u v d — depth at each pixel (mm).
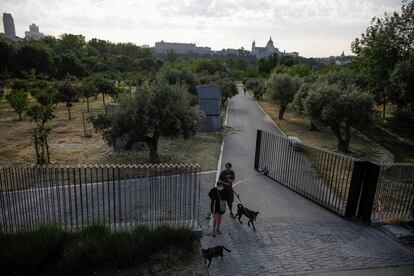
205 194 12289
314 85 27141
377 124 33406
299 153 17203
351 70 37219
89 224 8695
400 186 10219
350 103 19938
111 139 15336
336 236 9195
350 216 10391
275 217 10492
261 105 48188
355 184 10039
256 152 15820
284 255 8102
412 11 29750
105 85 36156
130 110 14742
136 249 7527
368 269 7605
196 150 19344
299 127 30062
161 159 16734
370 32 33312
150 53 128875
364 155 21141
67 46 109062
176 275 7121
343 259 7992
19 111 27516
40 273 7117
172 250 7902
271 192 12906
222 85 41531
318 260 7914
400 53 30422
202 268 7418
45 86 40562
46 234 7816
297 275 7270
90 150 18406
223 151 19656
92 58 83500
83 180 13523
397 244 8844
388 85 28922
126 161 16328
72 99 30562
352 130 29750
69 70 72000
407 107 29938
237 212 9867
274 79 34281
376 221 9898
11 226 8750
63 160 16359
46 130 15875
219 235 9039
